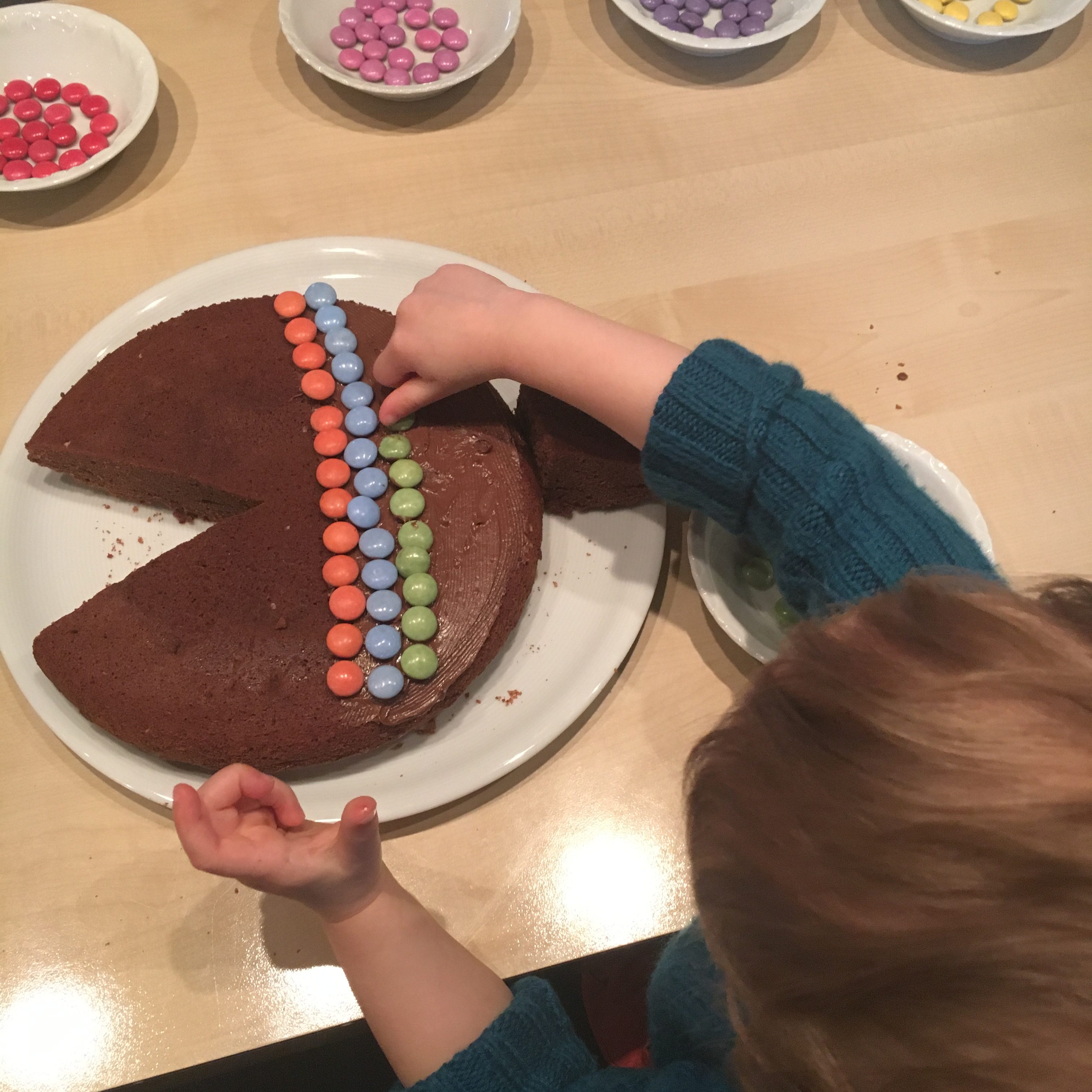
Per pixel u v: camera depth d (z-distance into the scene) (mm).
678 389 564
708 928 378
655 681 684
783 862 344
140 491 720
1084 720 333
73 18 819
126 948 595
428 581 639
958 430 746
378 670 622
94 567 703
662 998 554
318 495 675
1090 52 897
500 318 646
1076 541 711
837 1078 331
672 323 782
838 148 851
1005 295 796
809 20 833
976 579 414
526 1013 519
